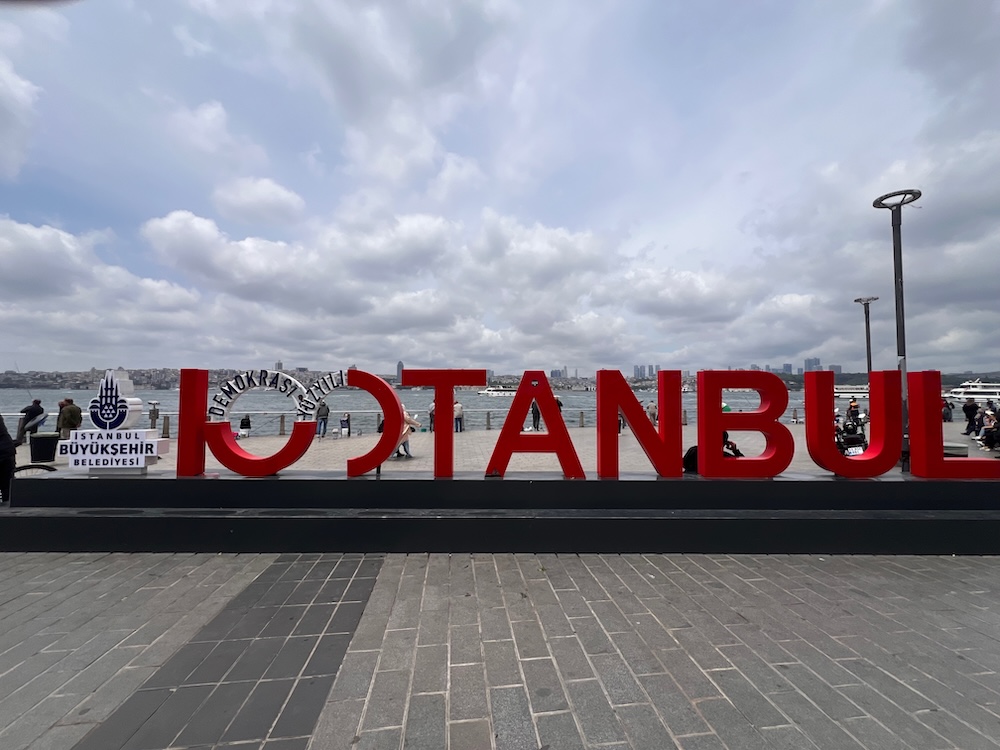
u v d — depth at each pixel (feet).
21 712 8.48
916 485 17.62
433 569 15.03
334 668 9.79
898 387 18.42
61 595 13.17
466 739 7.83
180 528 16.53
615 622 11.70
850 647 10.64
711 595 13.25
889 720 8.31
